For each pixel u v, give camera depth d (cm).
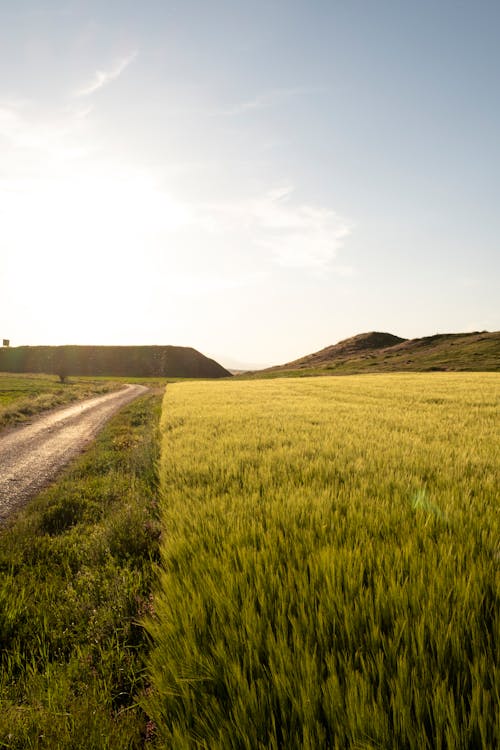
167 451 948
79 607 385
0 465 1224
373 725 182
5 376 7838
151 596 391
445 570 316
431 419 1409
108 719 236
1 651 329
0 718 236
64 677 275
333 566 320
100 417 2406
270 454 852
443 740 181
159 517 600
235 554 372
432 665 220
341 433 1131
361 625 260
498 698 192
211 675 232
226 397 2692
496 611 264
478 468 701
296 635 246
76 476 1033
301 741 190
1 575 473
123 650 317
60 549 567
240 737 190
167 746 201
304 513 477
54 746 216
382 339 15612
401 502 518
